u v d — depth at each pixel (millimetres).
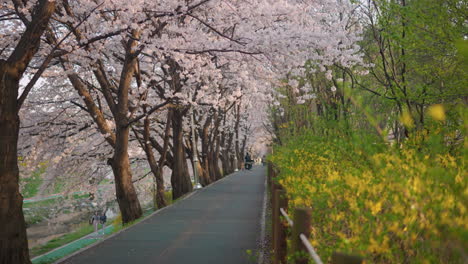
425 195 3904
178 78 22000
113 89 20234
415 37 10852
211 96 23141
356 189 5195
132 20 14438
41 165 25141
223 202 18719
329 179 6461
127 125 17812
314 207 5926
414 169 4848
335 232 5039
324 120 14148
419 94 11336
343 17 19312
